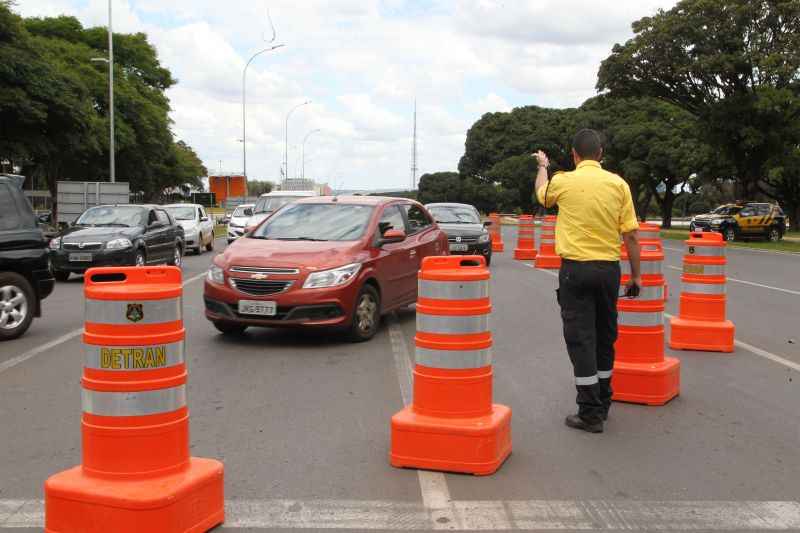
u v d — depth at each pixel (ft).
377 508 14.06
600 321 19.35
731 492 15.05
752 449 17.81
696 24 131.34
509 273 64.44
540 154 19.79
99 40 178.19
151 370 12.48
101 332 12.39
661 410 21.29
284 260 30.14
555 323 36.83
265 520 13.52
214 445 17.85
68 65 149.38
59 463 16.66
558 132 266.77
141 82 183.62
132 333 12.36
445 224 71.77
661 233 167.43
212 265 31.19
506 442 16.85
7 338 31.96
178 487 12.37
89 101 132.26
